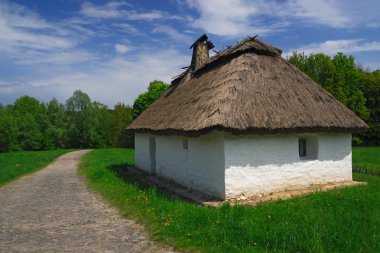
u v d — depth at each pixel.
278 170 9.44
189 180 10.75
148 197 9.16
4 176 15.55
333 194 8.93
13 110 63.97
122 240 6.15
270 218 6.66
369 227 6.10
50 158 28.12
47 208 9.12
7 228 7.25
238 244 5.47
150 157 15.04
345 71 32.91
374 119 35.81
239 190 8.82
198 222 6.50
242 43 11.55
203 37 15.85
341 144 10.84
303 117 9.36
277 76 10.66
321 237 5.48
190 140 10.63
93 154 31.42
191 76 15.42
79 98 59.59
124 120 56.50
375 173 14.09
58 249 5.81
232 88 9.35
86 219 7.76
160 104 15.87
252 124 8.33
